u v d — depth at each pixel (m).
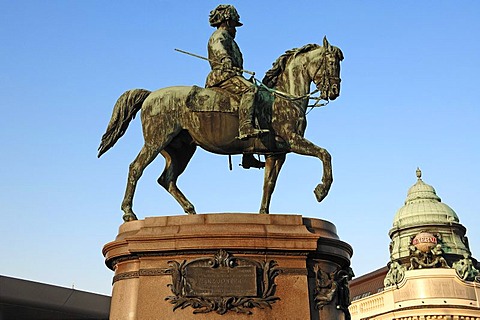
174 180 9.45
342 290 7.73
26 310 16.80
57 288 17.22
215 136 8.82
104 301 18.11
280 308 7.24
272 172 9.07
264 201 9.01
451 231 44.03
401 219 45.59
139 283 7.45
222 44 9.29
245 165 9.35
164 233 7.61
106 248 8.09
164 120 8.90
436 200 46.53
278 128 8.70
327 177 8.22
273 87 9.15
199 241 7.43
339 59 8.98
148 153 8.81
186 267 7.35
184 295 7.23
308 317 7.25
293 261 7.50
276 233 7.50
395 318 38.81
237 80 8.95
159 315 7.23
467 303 37.81
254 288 7.25
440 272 38.62
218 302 7.16
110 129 9.11
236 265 7.36
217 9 9.80
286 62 9.22
